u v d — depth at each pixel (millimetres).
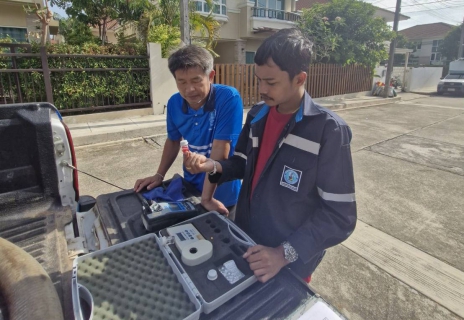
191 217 1400
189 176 1958
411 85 17422
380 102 12016
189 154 1330
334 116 1117
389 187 4027
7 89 5992
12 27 9664
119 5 8609
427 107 11219
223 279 991
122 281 959
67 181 1747
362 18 12023
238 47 14211
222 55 15148
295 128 1151
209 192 1533
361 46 12117
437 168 4766
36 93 6164
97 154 5016
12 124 1514
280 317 916
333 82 12023
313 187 1180
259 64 1048
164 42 7824
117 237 1309
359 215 3260
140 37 8500
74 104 6645
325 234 1109
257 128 1326
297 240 1094
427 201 3623
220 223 1291
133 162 4664
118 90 7000
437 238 2848
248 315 914
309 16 12047
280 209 1234
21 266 1002
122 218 1428
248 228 1398
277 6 14789
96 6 8719
